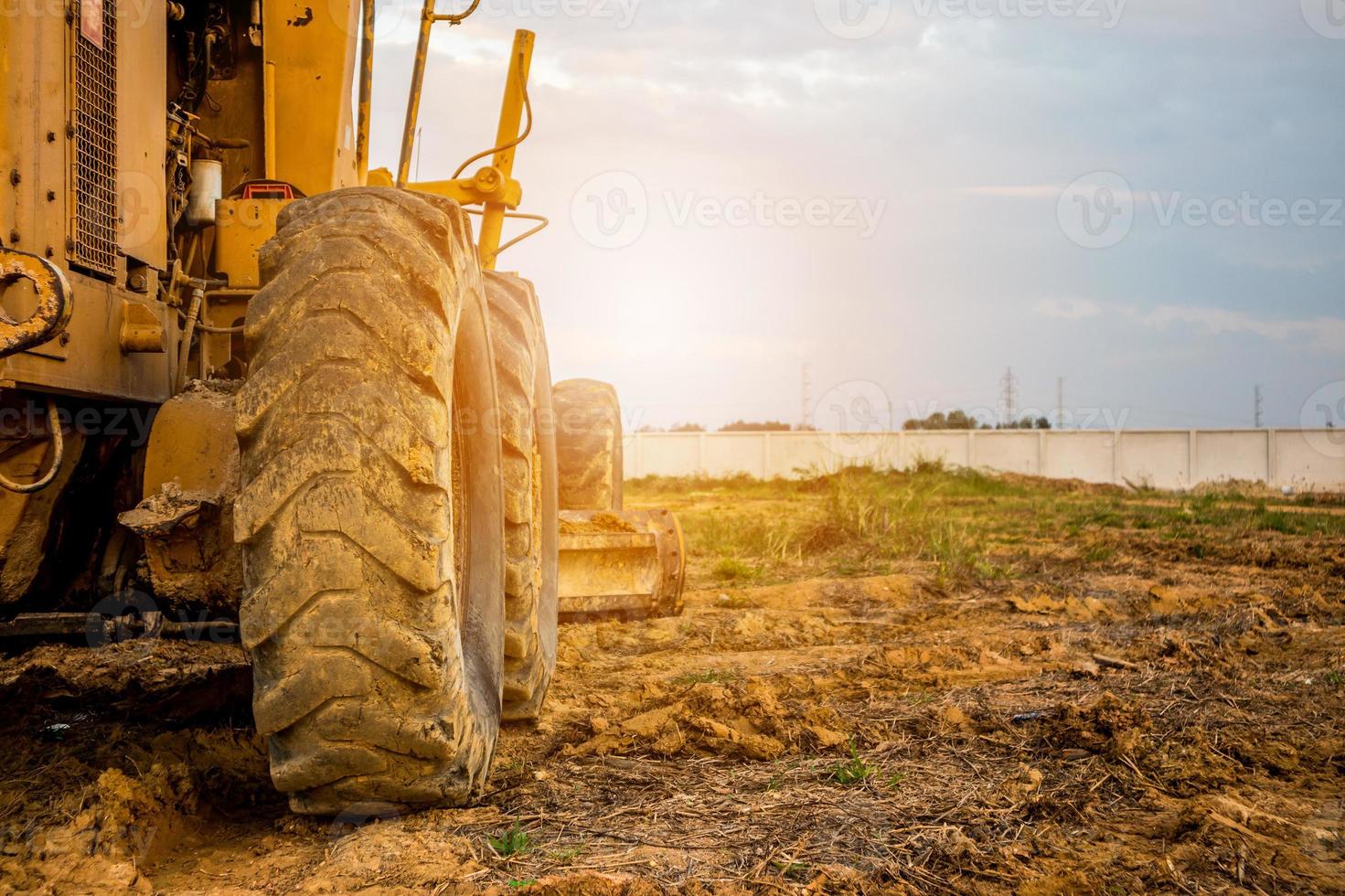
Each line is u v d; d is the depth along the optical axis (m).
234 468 3.11
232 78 4.72
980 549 10.84
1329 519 14.50
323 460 2.52
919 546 10.89
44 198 3.02
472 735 2.83
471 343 3.19
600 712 4.48
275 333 2.63
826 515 13.68
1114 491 24.64
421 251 2.70
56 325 2.60
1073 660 5.63
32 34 3.00
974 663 5.63
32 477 3.19
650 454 34.41
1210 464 31.73
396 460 2.55
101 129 3.32
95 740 3.75
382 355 2.59
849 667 5.54
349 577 2.53
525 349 3.76
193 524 2.99
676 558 5.90
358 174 5.37
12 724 3.93
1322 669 5.20
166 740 3.74
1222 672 5.18
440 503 2.60
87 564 3.62
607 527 5.84
